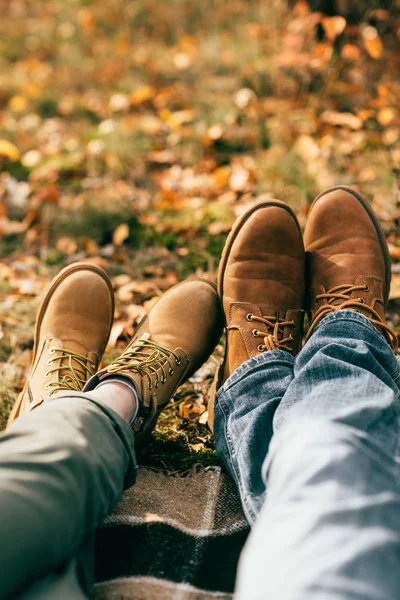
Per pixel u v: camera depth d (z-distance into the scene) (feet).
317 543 2.22
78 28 11.37
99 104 9.07
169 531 3.34
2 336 5.10
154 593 2.96
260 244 4.71
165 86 9.25
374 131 7.01
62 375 4.26
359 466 2.52
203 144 7.55
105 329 4.75
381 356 3.62
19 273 5.90
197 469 3.82
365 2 8.19
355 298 4.48
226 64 9.12
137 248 6.13
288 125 7.47
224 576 3.06
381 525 2.32
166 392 4.11
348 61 8.07
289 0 8.92
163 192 6.66
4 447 2.65
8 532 2.32
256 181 6.77
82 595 2.56
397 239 5.82
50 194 6.79
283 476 2.55
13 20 12.74
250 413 3.49
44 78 10.14
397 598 2.13
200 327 4.55
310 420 2.80
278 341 4.31
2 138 8.32
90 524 2.75
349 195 4.96
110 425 3.08
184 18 10.48
